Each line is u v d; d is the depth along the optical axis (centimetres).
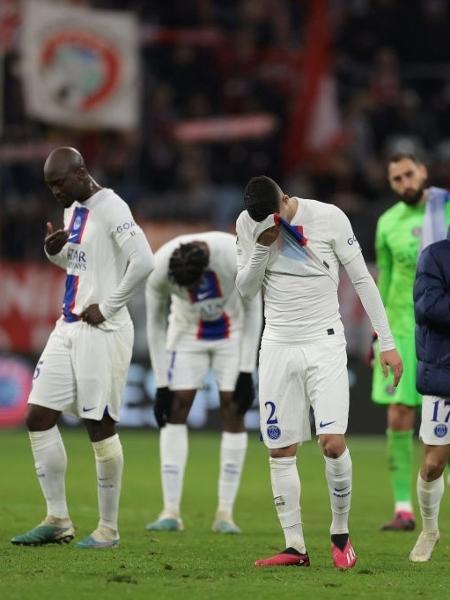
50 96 6394
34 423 2811
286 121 7312
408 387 3528
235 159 7175
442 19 8019
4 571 2425
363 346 5997
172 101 7444
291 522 2573
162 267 3300
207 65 7531
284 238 2520
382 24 7956
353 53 7962
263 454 5556
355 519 3675
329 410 2500
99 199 2791
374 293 2550
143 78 7381
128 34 6494
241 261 2562
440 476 2675
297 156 7144
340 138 7112
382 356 2561
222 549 2891
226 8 8056
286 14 7888
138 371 6169
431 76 7919
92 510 3678
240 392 3316
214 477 4725
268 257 2514
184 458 3384
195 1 7612
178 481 3366
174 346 3428
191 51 7512
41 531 2836
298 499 2580
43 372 2805
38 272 6269
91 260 2777
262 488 4400
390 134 7375
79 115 6450
